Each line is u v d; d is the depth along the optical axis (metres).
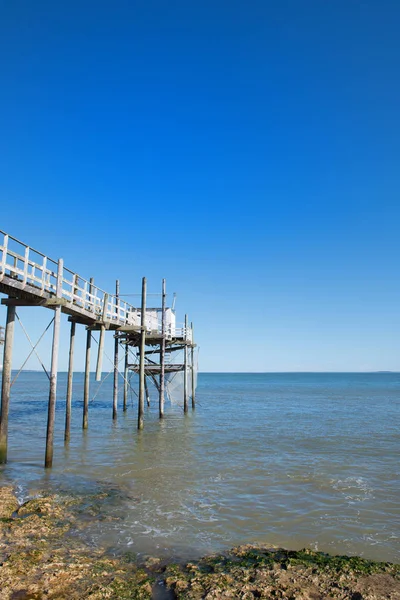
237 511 10.75
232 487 12.88
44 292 14.56
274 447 19.59
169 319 31.55
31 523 9.12
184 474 14.31
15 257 12.88
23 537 8.37
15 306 14.60
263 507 11.10
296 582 6.77
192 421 28.98
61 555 7.63
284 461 16.62
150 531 9.21
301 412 36.69
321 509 11.02
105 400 47.09
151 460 16.38
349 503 11.54
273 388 88.88
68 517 9.73
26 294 13.85
